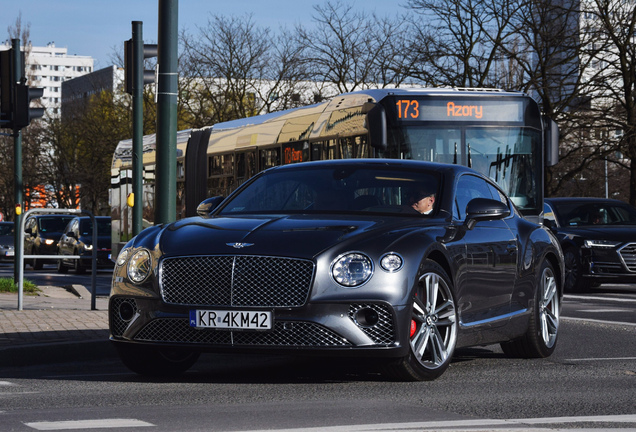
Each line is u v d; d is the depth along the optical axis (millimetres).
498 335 11312
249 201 11297
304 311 9141
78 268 38719
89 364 12125
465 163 20594
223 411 8016
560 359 12180
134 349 10008
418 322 9742
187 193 28766
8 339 12812
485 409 8188
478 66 49000
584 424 7480
